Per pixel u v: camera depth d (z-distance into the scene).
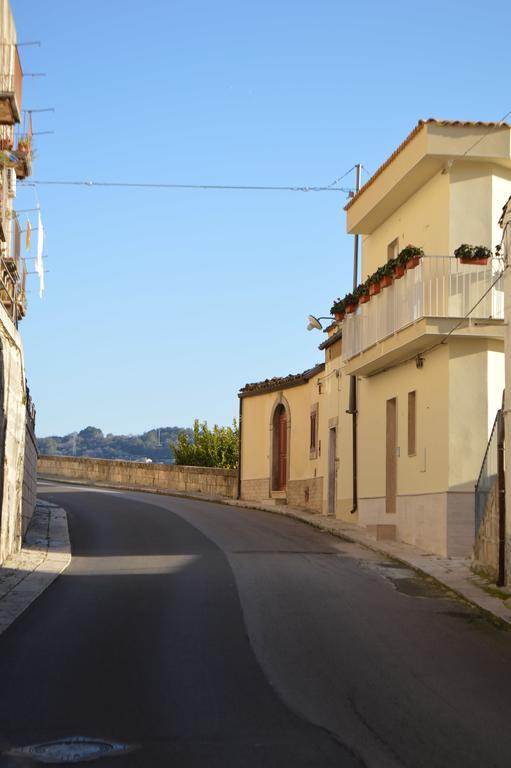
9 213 19.30
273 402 35.03
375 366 22.86
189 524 24.88
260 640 10.30
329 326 29.09
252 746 6.38
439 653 9.95
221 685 8.20
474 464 19.03
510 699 7.96
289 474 33.12
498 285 18.97
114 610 12.13
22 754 6.17
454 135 19.45
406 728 6.95
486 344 19.22
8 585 14.24
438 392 19.67
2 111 18.47
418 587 15.13
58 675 8.55
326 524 25.39
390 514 22.64
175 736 6.61
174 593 13.61
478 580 15.55
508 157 19.45
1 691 7.94
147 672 8.69
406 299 19.81
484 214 19.75
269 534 23.08
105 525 24.36
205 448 45.25
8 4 19.89
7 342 16.31
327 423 28.95
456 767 6.01
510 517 14.75
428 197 20.84
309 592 13.99
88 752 6.22
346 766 5.96
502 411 15.31
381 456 23.38
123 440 124.44
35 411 24.22
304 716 7.21
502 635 11.22
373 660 9.45
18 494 18.75
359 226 24.48
